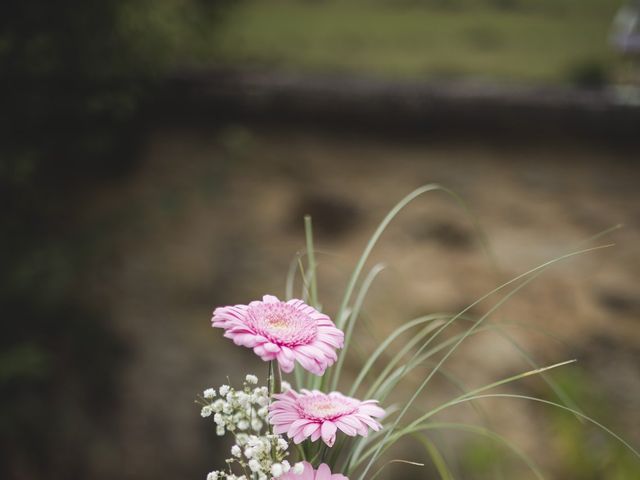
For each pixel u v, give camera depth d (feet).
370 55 16.47
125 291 10.94
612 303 10.96
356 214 12.50
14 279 9.53
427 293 11.08
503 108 14.32
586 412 9.51
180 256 11.56
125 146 12.78
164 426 9.86
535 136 14.37
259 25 16.96
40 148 10.35
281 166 13.35
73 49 9.57
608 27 17.06
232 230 12.07
